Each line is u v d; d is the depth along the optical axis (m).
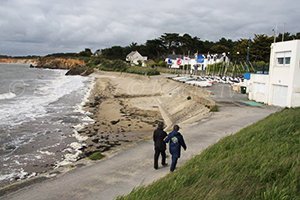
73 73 118.44
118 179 10.63
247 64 57.97
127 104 39.22
